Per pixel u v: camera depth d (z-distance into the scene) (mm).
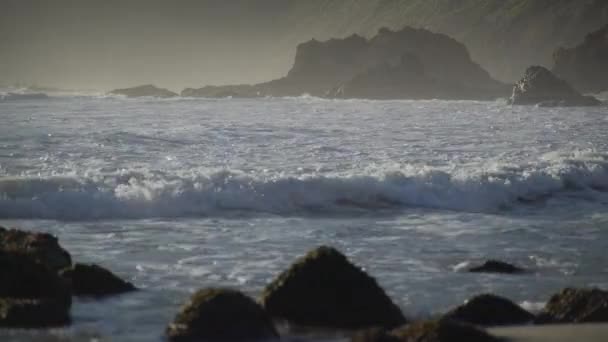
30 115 180500
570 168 90125
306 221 69875
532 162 96688
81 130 137250
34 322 38812
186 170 83188
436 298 44938
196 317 37719
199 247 58125
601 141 131625
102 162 98000
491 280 49062
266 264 53031
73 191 73000
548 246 59562
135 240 60500
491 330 37938
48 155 102875
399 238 62344
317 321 39781
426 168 86688
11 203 70438
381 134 141625
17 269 41375
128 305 42938
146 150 111188
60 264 46438
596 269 52438
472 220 71312
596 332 37375
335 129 150875
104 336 37781
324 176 80250
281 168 94812
